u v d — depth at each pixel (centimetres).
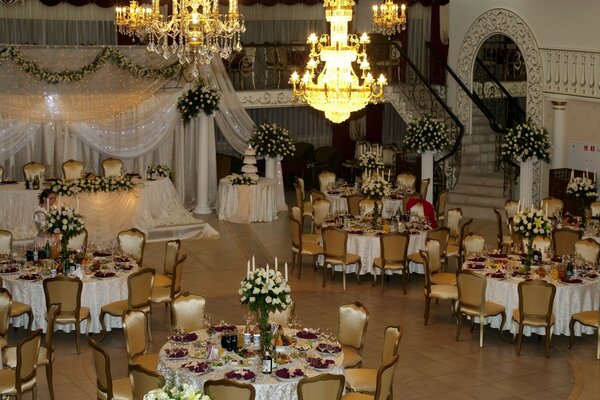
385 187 1680
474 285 1284
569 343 1309
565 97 2091
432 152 2153
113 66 1984
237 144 2189
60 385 1130
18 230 1741
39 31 2275
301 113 2680
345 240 1540
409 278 1641
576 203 1972
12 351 1074
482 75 2403
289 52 2353
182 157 2128
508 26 2238
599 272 1362
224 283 1594
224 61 2277
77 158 1995
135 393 923
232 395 884
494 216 2141
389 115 2719
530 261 1352
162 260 1741
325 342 1020
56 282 1219
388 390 952
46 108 1923
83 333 1308
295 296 1524
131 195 1830
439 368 1209
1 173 1852
